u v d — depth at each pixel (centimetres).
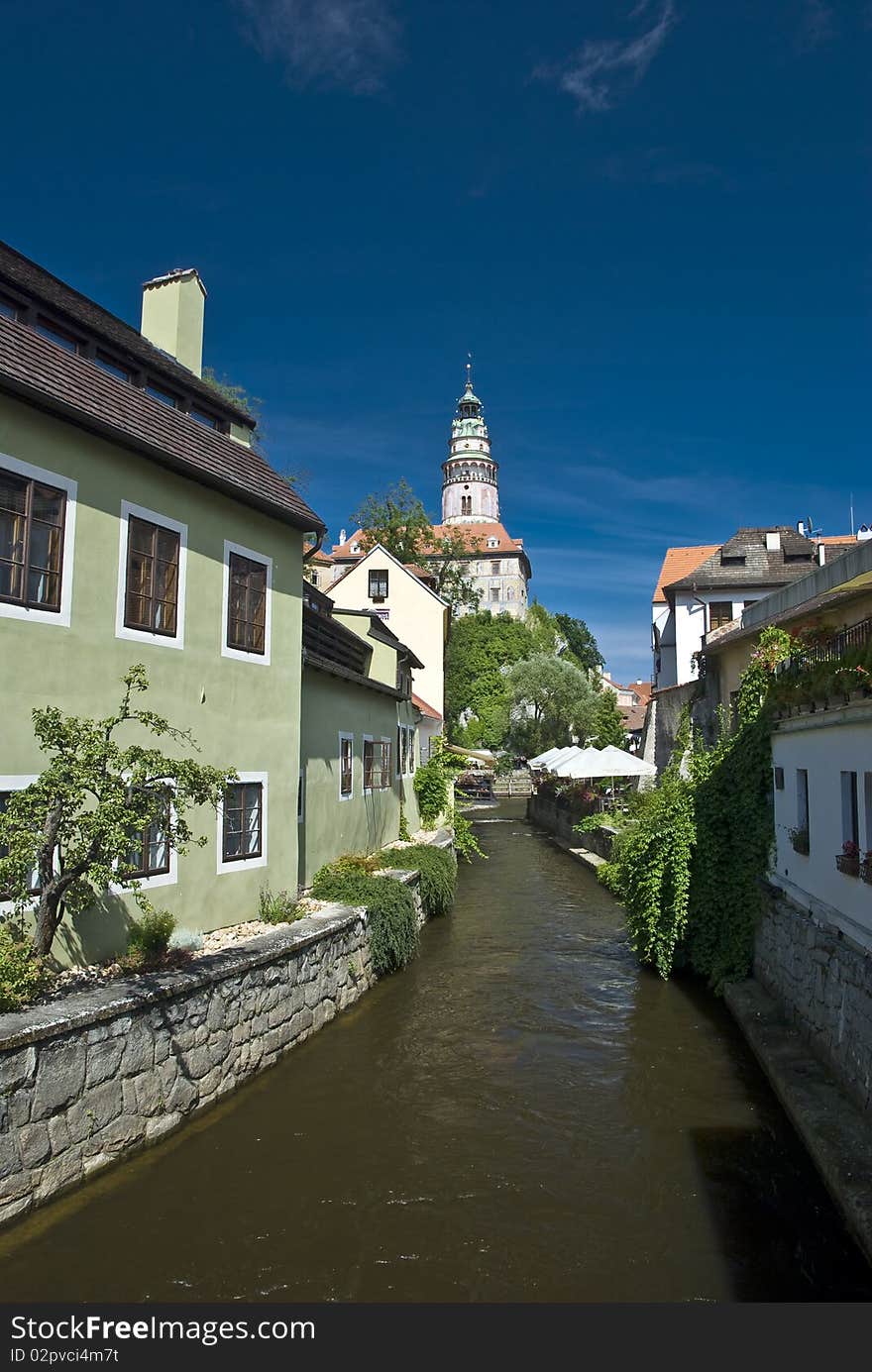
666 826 1346
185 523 989
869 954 757
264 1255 594
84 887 743
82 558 832
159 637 935
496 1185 695
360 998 1202
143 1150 716
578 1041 1031
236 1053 861
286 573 1202
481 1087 894
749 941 1182
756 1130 786
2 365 736
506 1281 570
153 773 750
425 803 2592
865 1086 726
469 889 2216
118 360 1019
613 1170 718
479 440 10350
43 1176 612
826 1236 613
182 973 802
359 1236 620
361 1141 768
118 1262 580
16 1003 659
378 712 1948
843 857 809
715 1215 646
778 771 1113
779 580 2944
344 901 1261
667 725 2991
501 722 5091
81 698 823
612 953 1490
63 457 816
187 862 973
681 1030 1067
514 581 9000
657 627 3656
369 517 5047
